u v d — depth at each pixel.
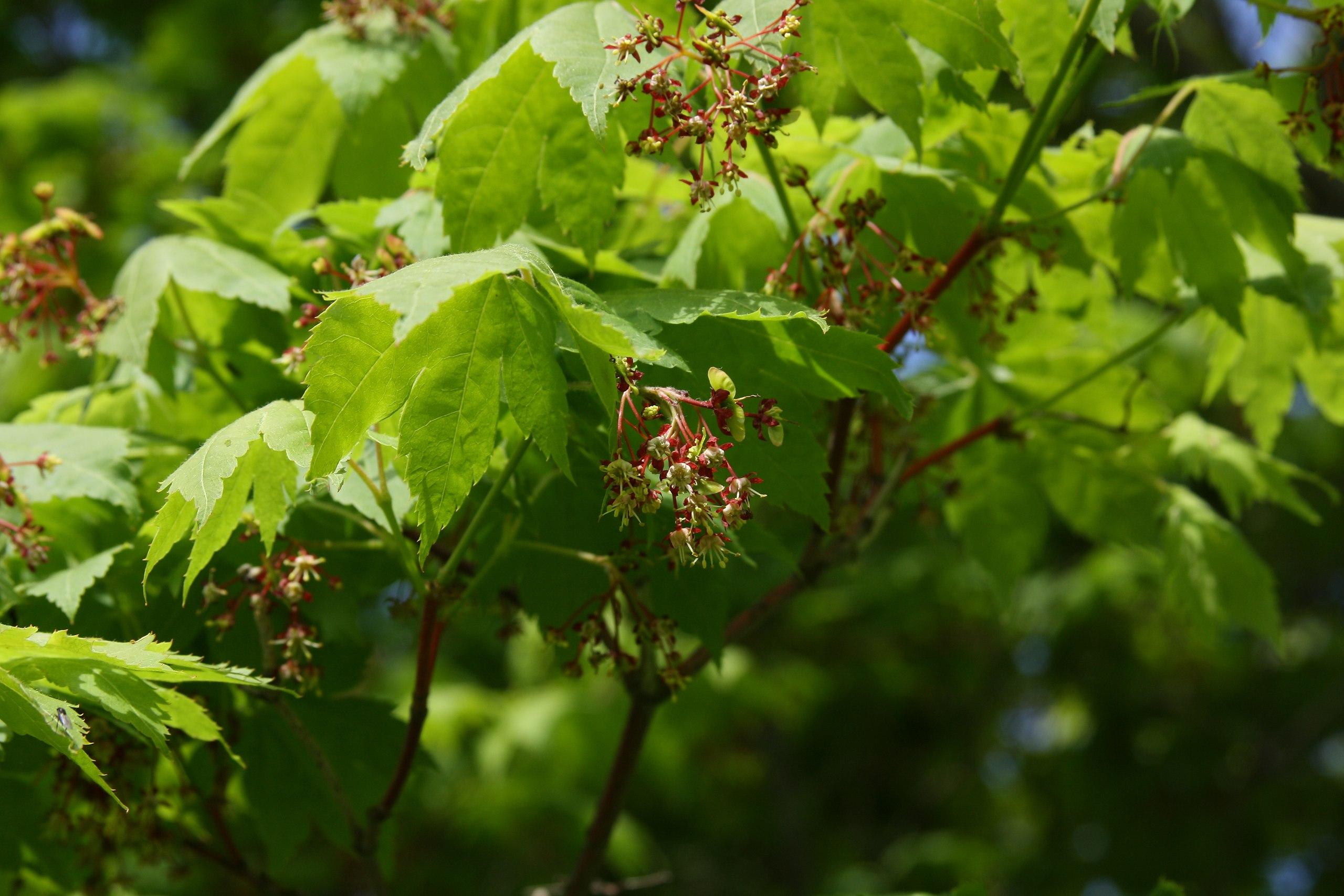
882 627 8.82
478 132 2.16
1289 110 2.48
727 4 2.00
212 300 2.74
